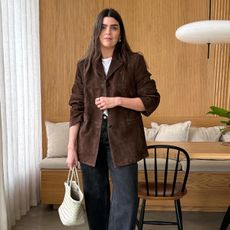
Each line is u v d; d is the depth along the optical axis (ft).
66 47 12.84
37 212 10.47
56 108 13.05
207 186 10.10
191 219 9.75
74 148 5.84
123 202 5.51
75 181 6.12
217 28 7.04
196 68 12.91
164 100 13.03
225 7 12.53
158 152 7.75
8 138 9.05
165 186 7.32
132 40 12.88
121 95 5.50
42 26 12.74
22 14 10.25
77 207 5.45
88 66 5.60
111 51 5.59
